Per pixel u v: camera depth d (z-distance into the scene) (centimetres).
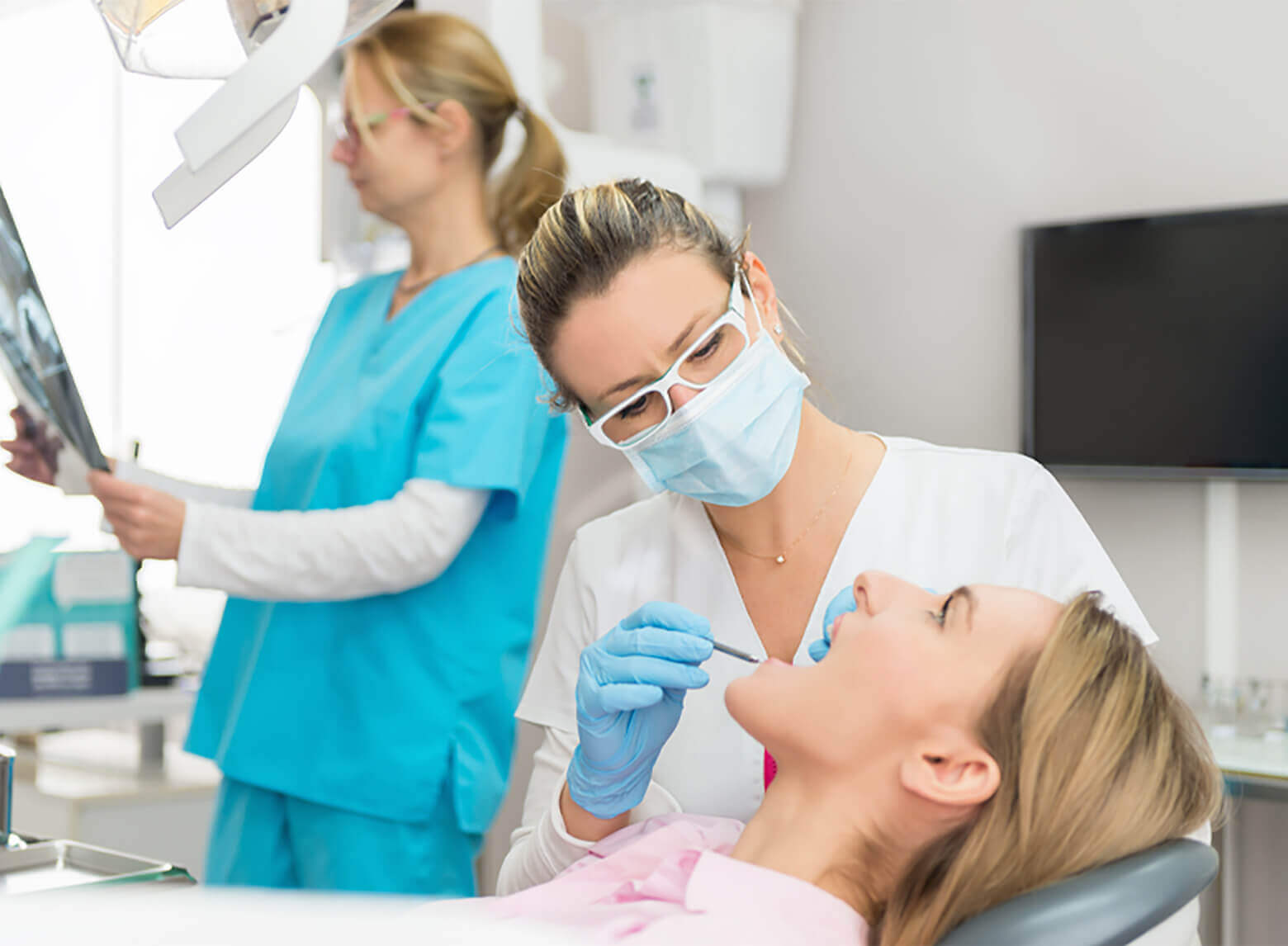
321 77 223
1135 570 246
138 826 235
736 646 109
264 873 160
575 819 102
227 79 79
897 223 271
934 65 266
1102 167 247
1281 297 225
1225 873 228
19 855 108
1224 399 231
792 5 254
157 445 321
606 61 257
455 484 147
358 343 168
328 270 296
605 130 260
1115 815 75
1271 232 225
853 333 278
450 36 160
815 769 84
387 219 168
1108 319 242
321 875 155
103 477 144
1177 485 242
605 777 97
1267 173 230
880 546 107
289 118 82
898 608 86
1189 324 234
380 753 152
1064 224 246
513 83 166
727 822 99
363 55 158
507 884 111
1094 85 247
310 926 49
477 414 150
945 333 265
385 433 156
